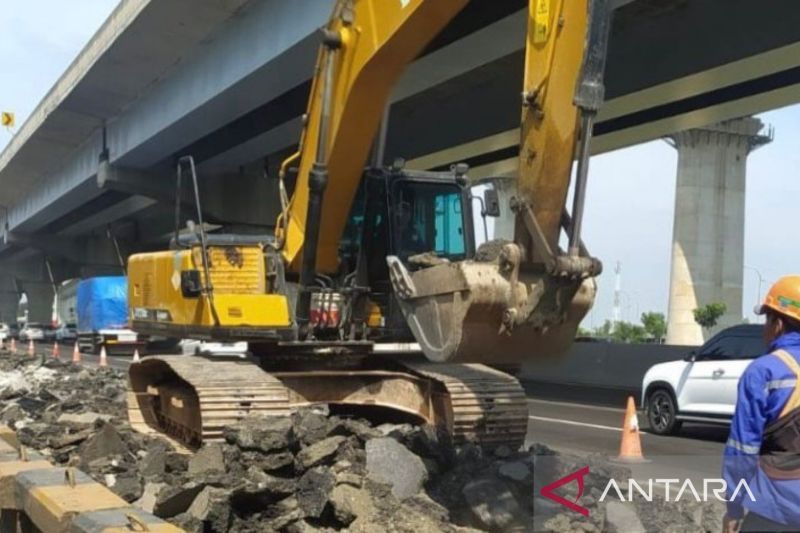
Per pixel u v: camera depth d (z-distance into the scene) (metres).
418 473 7.17
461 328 5.62
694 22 18.62
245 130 29.22
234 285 9.72
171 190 35.00
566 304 5.56
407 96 22.88
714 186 43.88
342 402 9.80
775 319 4.00
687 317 43.78
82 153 38.84
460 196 10.29
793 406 3.77
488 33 18.08
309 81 22.56
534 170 5.75
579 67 5.59
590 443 12.69
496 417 8.59
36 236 63.28
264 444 7.26
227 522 6.30
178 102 26.73
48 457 8.91
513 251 5.56
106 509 4.89
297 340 9.40
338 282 9.70
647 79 20.11
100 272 63.12
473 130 26.22
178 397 9.73
